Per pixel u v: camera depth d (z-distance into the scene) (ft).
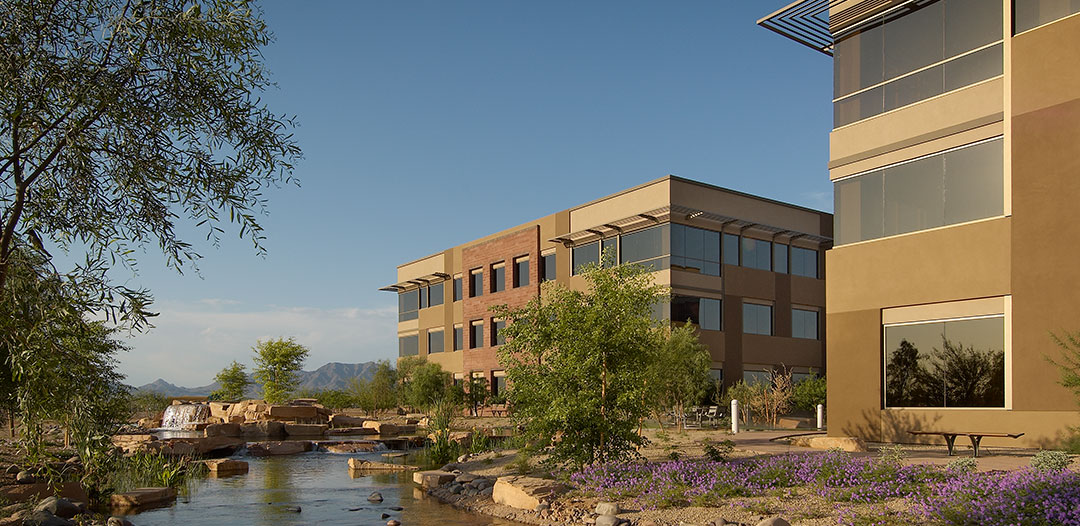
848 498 33.50
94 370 25.36
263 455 86.02
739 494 36.01
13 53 22.45
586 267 50.52
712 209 116.26
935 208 62.23
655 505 35.53
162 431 124.06
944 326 61.21
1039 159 55.16
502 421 121.80
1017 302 55.88
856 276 67.77
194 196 25.26
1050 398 53.52
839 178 70.03
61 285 23.26
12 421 42.39
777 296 124.26
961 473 34.68
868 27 68.59
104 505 47.06
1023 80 56.49
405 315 187.32
